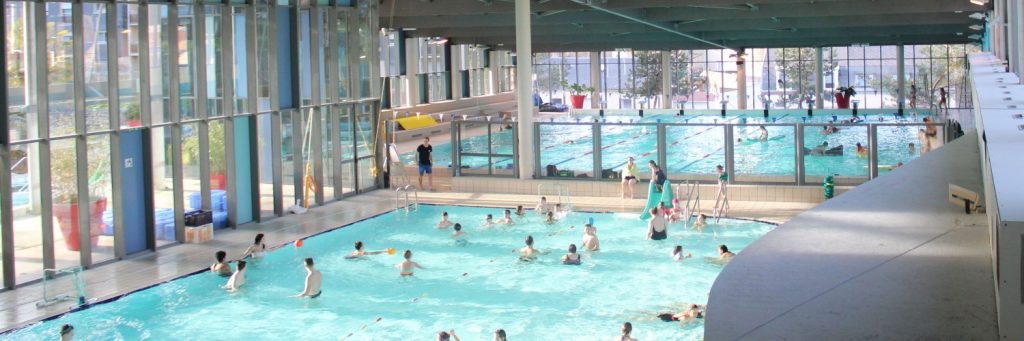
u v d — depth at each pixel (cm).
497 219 2030
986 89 734
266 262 1652
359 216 2066
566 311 1315
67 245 1584
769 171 2186
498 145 2419
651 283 1455
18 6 1452
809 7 2952
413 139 3669
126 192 1689
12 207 1446
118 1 1638
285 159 2114
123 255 1670
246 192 2000
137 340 1219
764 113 4688
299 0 2116
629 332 1134
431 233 1891
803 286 397
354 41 2323
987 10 2248
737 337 335
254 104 1998
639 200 2214
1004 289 280
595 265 1579
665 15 3116
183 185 1828
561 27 3772
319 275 1425
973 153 844
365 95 2400
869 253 450
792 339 331
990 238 438
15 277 1470
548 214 1969
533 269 1563
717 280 416
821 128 2130
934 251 448
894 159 2108
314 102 2186
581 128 2344
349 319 1303
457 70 4484
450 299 1393
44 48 1487
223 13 1903
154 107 1747
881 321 345
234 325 1283
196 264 1625
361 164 2395
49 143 1511
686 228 1875
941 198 598
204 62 1842
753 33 4053
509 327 1245
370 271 1577
